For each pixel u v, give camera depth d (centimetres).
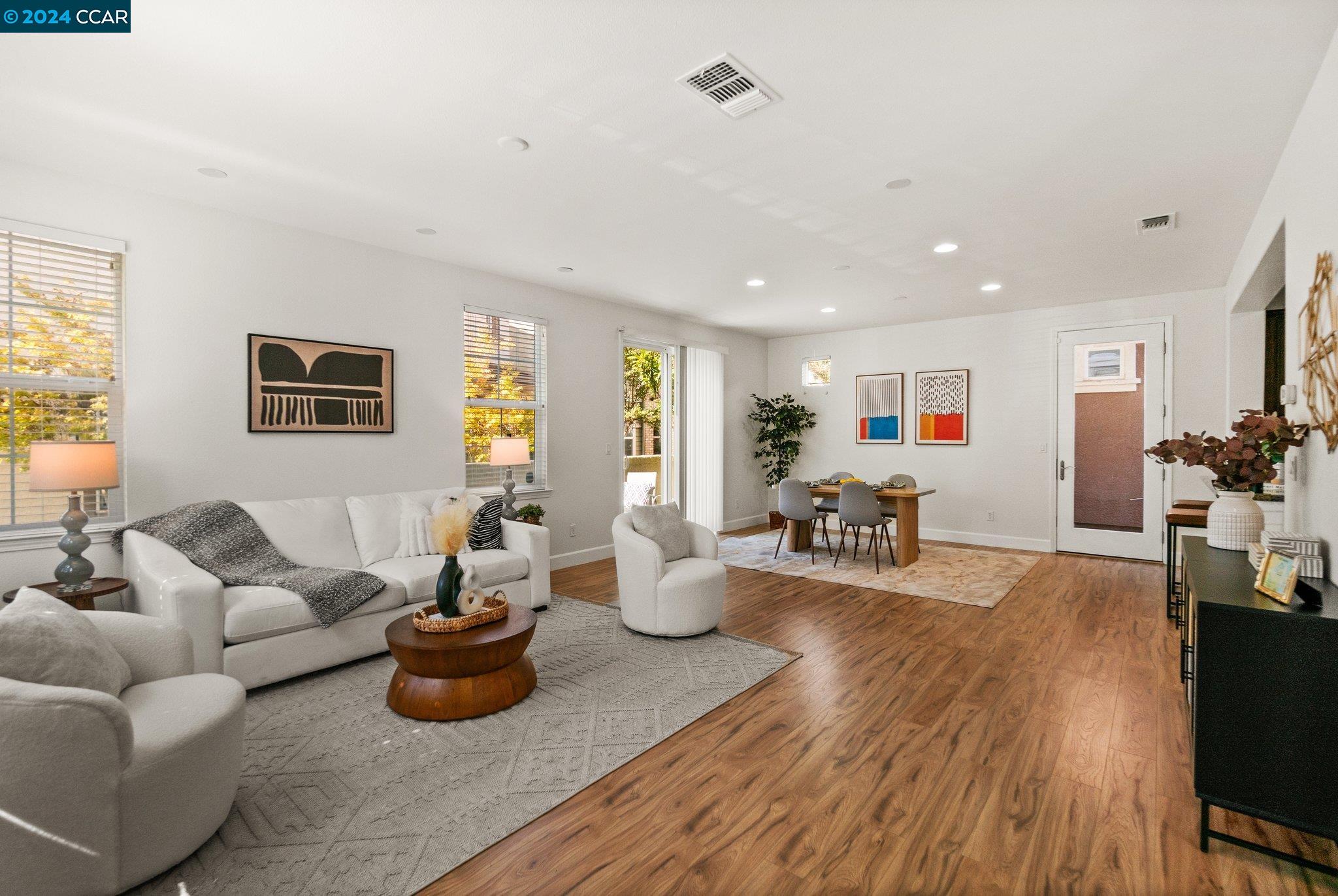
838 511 627
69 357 324
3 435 307
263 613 288
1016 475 663
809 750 239
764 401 830
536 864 175
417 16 197
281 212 375
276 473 392
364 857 177
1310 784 168
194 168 312
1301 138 249
